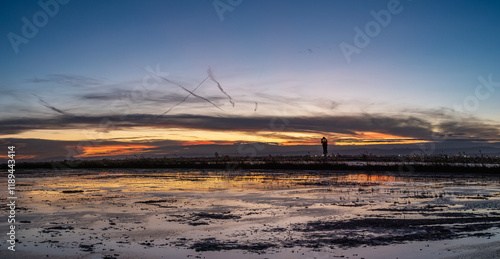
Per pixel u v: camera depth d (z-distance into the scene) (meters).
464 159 56.09
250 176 37.00
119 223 13.61
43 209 16.73
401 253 9.56
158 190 24.47
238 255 9.54
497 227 12.28
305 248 10.10
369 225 12.87
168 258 9.36
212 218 14.49
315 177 34.81
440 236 11.19
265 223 13.47
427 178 32.19
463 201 18.11
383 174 37.88
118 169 53.78
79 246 10.45
